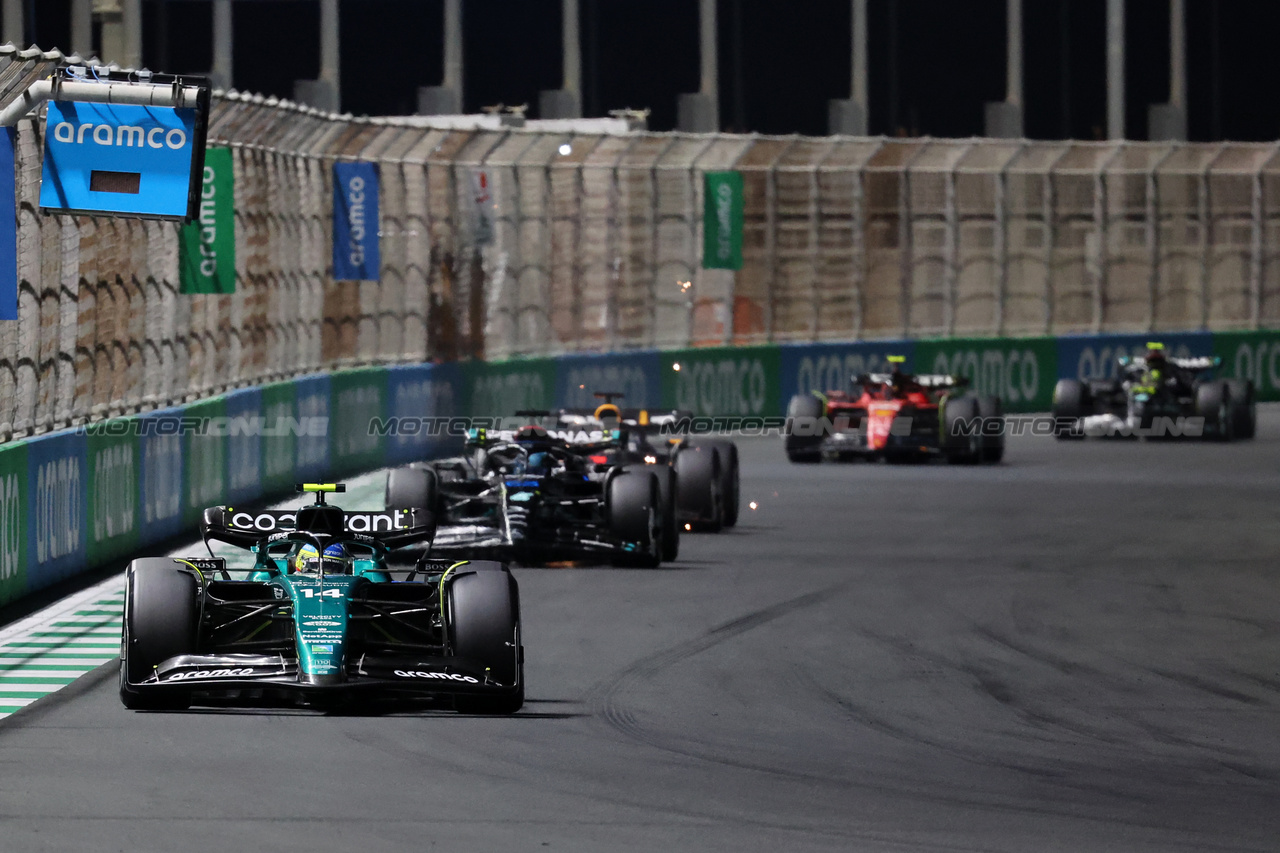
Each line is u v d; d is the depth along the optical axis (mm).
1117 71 174375
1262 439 106562
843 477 86438
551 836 25312
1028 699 36906
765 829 25984
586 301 110375
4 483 48031
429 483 56031
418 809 26750
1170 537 64562
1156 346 106438
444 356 98688
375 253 83000
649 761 30547
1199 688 38281
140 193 43656
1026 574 55438
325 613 32844
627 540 54969
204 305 71938
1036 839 25688
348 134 88188
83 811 26250
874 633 44812
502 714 34344
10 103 45375
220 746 30828
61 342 55781
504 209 104000
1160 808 27750
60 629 45094
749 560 58250
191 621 33281
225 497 69125
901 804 27766
